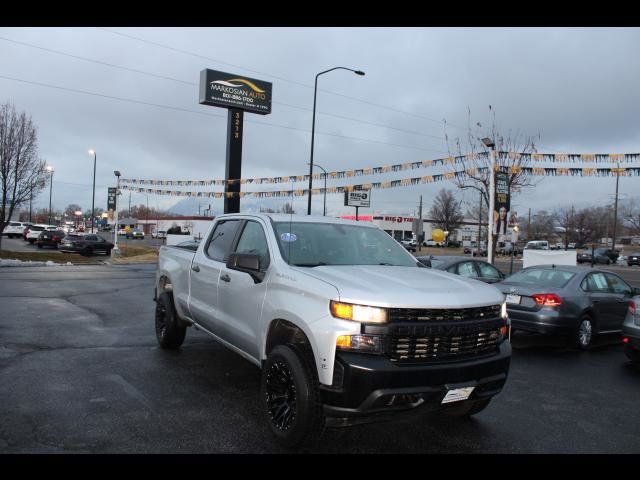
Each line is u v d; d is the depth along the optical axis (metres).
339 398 3.62
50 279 16.16
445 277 4.56
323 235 5.17
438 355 3.82
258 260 4.48
